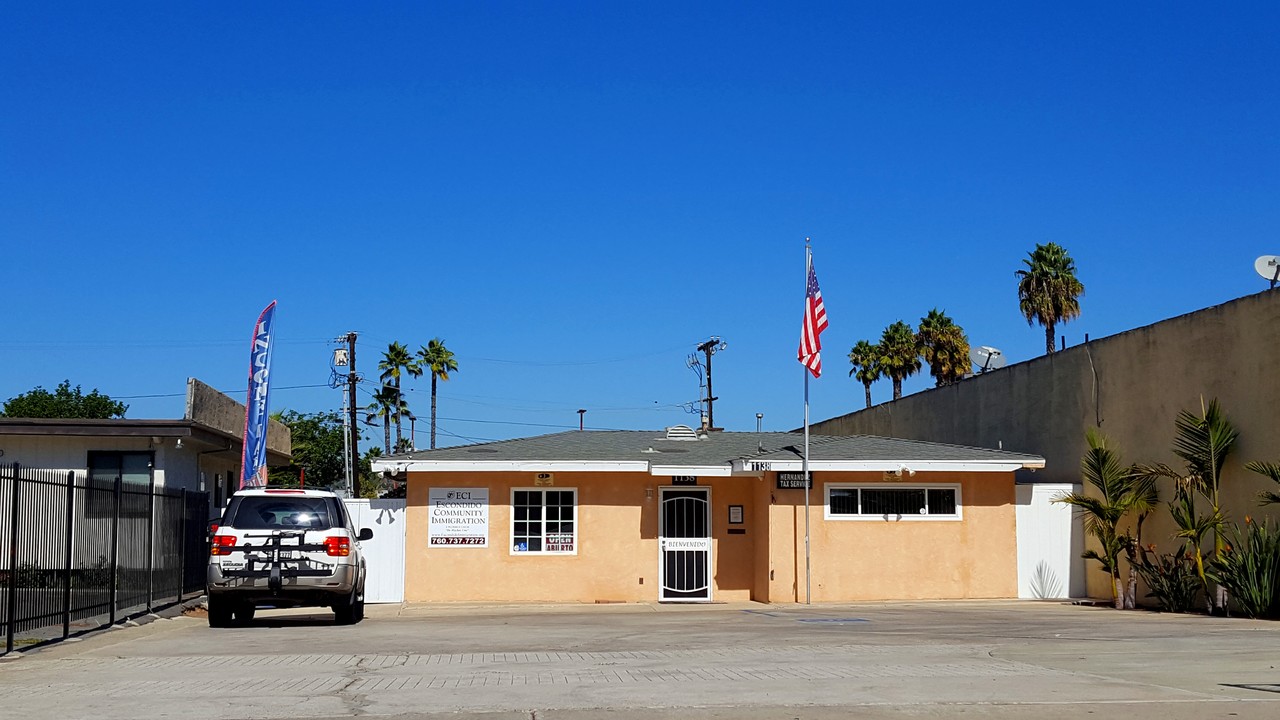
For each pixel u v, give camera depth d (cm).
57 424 2634
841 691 1020
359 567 1945
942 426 3375
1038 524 2606
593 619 1973
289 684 1078
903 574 2556
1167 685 1061
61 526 1563
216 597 1769
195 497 2434
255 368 2606
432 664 1245
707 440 2948
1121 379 2488
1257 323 2083
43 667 1230
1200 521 2133
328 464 6600
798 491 2544
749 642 1476
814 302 2508
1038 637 1549
